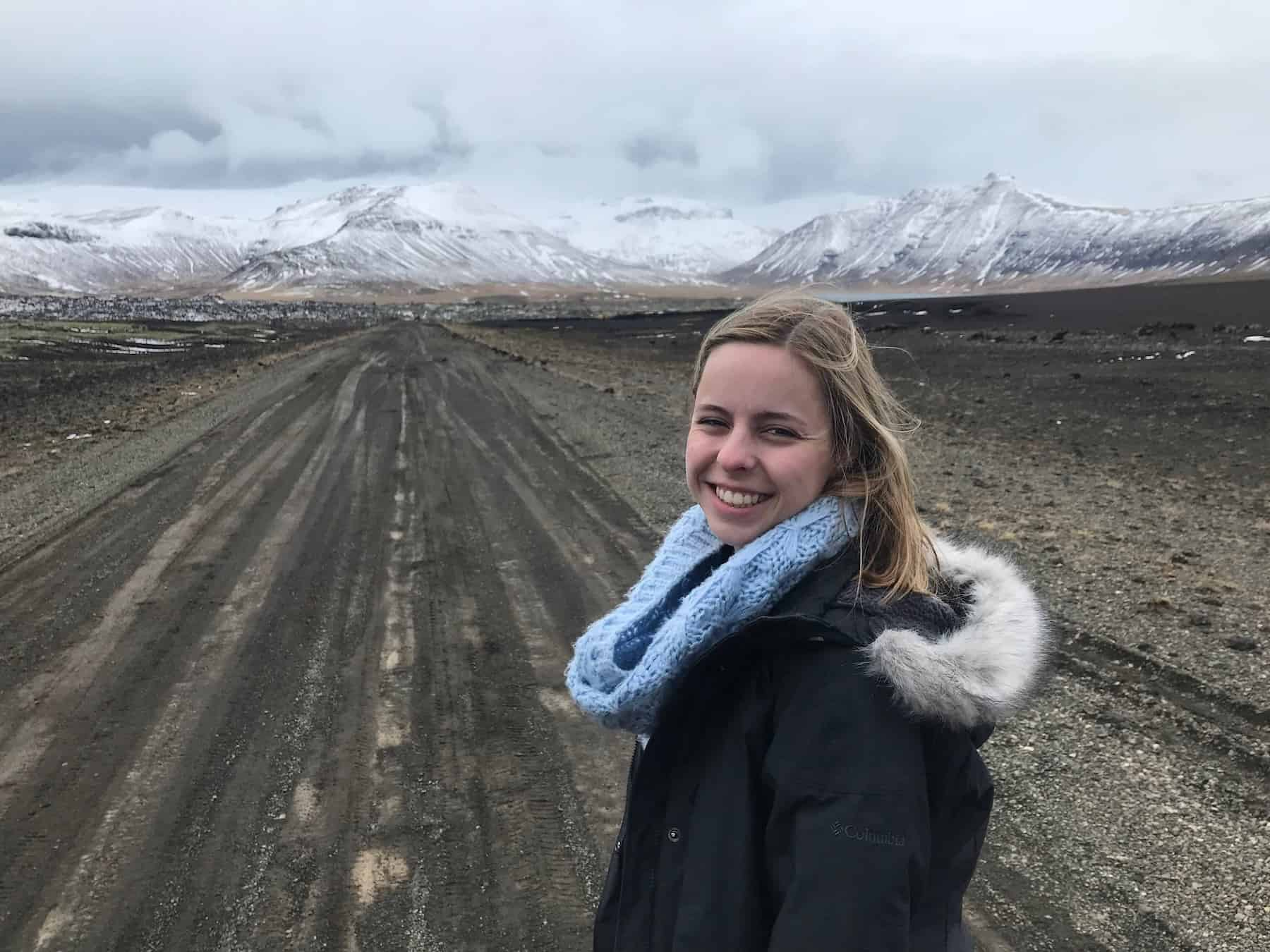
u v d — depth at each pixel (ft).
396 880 9.96
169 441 39.91
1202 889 8.98
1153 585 17.53
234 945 9.02
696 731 3.73
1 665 16.06
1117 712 12.60
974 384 59.52
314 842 10.68
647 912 3.80
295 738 13.24
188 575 21.04
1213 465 31.01
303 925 9.28
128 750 12.96
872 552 3.72
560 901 9.52
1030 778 11.21
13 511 27.45
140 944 9.05
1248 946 8.19
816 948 3.03
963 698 3.18
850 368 3.63
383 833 10.84
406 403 53.67
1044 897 9.10
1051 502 25.26
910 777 3.17
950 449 35.17
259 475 32.48
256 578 20.89
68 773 12.35
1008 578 3.99
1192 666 13.79
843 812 3.14
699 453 3.87
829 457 3.72
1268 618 15.61
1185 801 10.44
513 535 24.16
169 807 11.46
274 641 17.02
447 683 15.03
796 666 3.42
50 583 20.58
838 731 3.24
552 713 13.88
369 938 9.07
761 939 3.48
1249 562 19.07
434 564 21.74
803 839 3.19
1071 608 16.51
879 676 3.28
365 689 14.88
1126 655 14.38
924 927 3.49
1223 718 12.21
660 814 3.83
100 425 44.88
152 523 25.81
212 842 10.71
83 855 10.51
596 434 40.09
